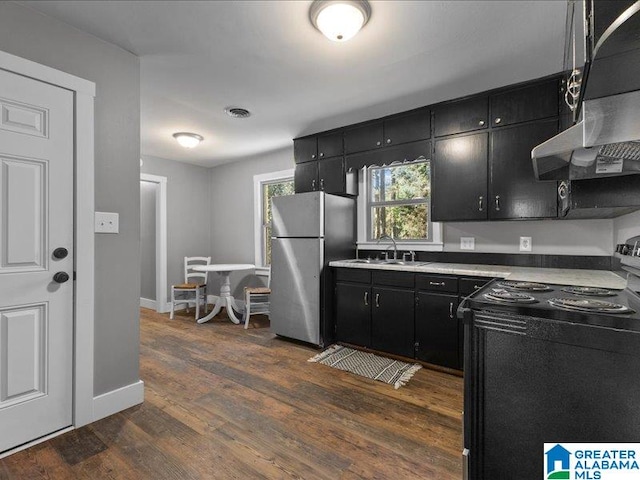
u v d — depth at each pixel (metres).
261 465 1.56
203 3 1.69
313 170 3.79
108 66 2.00
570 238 2.64
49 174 1.76
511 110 2.59
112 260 2.02
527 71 2.39
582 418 1.09
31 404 1.71
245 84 2.59
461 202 2.81
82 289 1.87
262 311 4.34
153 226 5.06
